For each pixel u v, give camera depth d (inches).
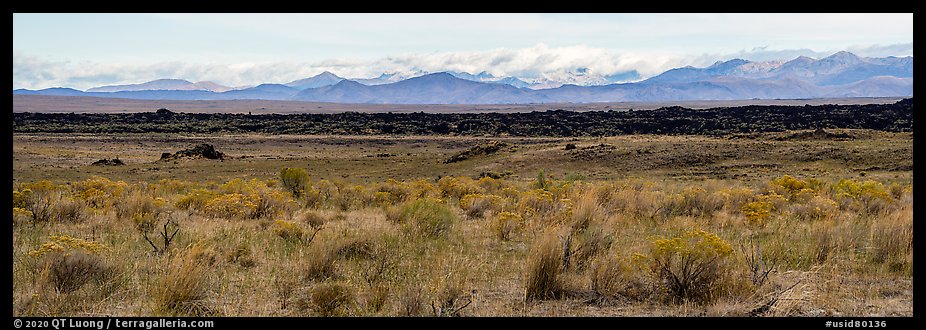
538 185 1230.9
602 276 304.5
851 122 3917.3
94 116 5900.6
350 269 350.3
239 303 279.7
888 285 304.3
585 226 502.0
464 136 4758.9
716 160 2326.5
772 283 301.3
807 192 772.0
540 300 291.9
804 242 419.2
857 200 679.1
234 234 472.1
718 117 4751.5
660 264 300.0
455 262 356.8
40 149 3329.2
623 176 2081.7
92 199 714.2
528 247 430.9
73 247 311.4
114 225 513.0
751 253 374.0
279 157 3243.1
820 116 4200.3
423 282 317.4
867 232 426.0
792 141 2696.9
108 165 2610.7
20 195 561.9
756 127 4028.1
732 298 278.8
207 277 307.9
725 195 700.7
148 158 3125.0
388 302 285.6
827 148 2348.7
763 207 591.2
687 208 647.8
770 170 2082.9
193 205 675.4
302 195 897.5
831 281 300.2
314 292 279.9
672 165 2284.7
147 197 644.1
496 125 5147.6
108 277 309.1
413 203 579.2
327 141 4498.0
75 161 2795.3
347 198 846.5
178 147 4101.9
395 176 2374.5
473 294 299.9
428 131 5123.0
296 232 460.4
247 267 359.3
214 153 3046.3
